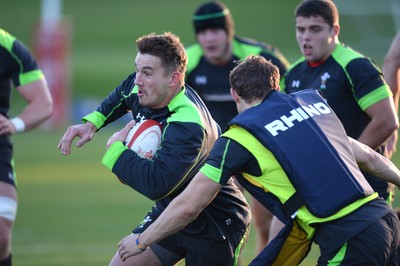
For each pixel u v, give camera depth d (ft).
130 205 136.77
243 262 97.71
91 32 481.87
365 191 56.29
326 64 76.84
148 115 62.75
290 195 55.67
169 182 58.23
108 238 110.93
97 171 172.14
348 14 421.18
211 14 95.20
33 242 108.78
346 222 55.26
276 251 56.34
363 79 74.23
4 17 496.64
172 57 59.62
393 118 74.33
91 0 546.67
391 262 58.54
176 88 60.95
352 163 57.57
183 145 58.65
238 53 98.02
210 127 61.46
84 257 98.68
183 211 55.83
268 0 537.65
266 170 55.57
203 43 96.37
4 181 74.54
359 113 76.28
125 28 490.08
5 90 77.82
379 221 55.67
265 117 56.54
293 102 58.23
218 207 62.75
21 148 208.64
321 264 56.03
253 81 58.29
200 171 55.88
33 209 132.57
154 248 64.44
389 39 403.75
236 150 55.47
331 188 55.36
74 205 136.26
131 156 59.11
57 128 264.93
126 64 404.57
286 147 55.57
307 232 56.65
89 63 403.13
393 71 82.02
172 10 523.29
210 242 63.21
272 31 475.31
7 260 74.54
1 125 74.79
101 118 66.95
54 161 185.47
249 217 65.51
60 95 268.21
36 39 271.49
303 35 76.07
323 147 56.44
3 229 73.36
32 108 78.07
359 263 55.01
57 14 331.98
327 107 59.93
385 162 61.00
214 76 98.68
